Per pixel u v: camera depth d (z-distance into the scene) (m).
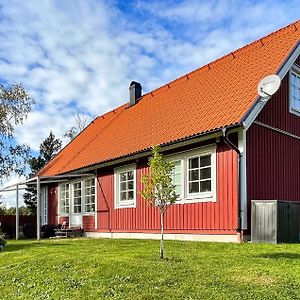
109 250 10.46
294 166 13.96
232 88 13.91
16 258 10.59
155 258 8.67
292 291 6.13
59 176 18.48
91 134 23.20
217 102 13.73
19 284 8.00
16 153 28.48
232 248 9.94
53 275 8.16
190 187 13.12
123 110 22.27
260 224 11.20
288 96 14.13
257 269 7.31
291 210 11.51
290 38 14.27
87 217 19.12
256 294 6.03
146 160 15.03
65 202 21.86
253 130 12.37
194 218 12.79
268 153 12.83
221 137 12.01
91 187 19.08
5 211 37.47
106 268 8.03
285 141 13.71
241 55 15.88
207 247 10.27
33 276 8.37
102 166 17.47
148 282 6.91
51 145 45.50
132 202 15.80
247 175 11.83
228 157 11.88
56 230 20.41
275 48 14.37
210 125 12.30
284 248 9.73
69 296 6.78
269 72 13.05
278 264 7.71
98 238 16.25
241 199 11.50
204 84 16.12
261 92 11.80
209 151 12.48
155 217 14.44
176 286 6.61
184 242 11.69
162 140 13.81
